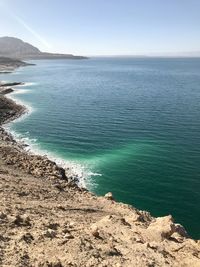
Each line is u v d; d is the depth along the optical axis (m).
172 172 40.03
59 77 187.12
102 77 190.00
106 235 16.20
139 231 18.05
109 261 12.41
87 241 14.04
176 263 14.02
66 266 11.32
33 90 123.81
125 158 45.41
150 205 32.72
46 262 11.18
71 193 28.67
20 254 11.44
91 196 28.95
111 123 67.38
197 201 33.06
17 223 15.01
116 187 36.66
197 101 93.38
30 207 19.67
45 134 60.12
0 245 11.98
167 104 89.25
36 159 38.78
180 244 16.58
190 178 38.22
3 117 73.62
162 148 49.38
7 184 24.70
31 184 27.20
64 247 12.73
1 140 51.84
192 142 52.03
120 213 24.20
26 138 57.53
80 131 61.66
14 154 38.66
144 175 39.56
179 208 32.00
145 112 78.12
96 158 46.00
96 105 90.44
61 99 102.12
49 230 14.34
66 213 20.95
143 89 126.50
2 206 17.88
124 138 55.81
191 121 67.12
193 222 29.56
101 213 23.30
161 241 16.97
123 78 182.75
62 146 52.31
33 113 80.12
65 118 73.75
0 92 113.12
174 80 166.12
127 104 90.88
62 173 36.78
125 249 14.31
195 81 158.75
